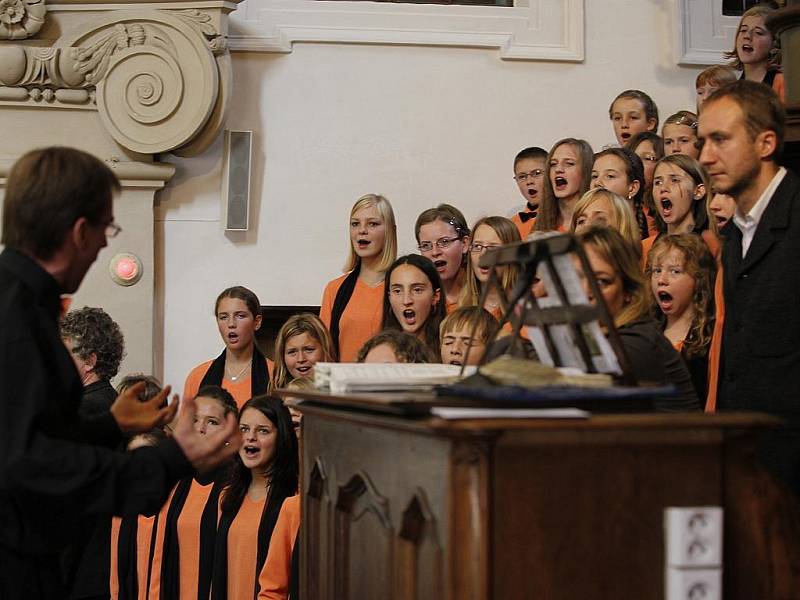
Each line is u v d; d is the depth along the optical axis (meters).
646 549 2.41
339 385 2.93
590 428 2.36
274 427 4.79
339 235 8.27
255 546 4.71
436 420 2.35
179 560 5.01
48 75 7.94
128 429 3.30
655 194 5.68
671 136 6.62
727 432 2.46
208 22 7.99
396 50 8.38
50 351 2.91
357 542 2.95
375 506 2.78
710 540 2.41
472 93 8.40
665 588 2.42
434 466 2.46
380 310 6.15
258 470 4.85
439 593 2.41
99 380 5.98
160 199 8.14
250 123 8.29
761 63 6.78
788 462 3.41
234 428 3.04
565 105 8.44
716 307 4.31
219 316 6.65
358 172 8.31
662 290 4.71
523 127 8.41
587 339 2.70
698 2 8.51
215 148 8.19
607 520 2.39
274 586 4.56
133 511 2.88
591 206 4.60
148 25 7.97
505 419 2.34
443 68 8.40
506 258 2.82
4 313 2.84
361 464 2.94
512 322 2.92
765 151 3.53
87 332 5.96
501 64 8.41
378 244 6.28
